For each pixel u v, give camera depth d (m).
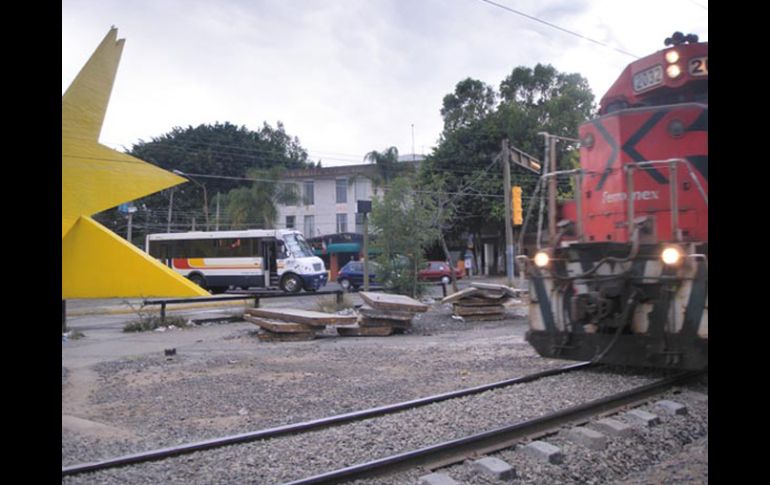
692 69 8.05
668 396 7.14
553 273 8.31
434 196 29.44
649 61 8.48
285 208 49.22
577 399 6.97
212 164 51.69
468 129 40.56
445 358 10.52
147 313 20.28
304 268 30.47
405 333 14.88
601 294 7.60
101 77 8.98
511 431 5.63
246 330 16.30
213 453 5.49
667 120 7.93
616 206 8.18
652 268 7.36
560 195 20.92
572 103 38.19
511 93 42.47
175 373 9.91
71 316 22.81
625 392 6.93
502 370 9.20
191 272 32.06
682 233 7.72
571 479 4.89
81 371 10.28
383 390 8.07
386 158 37.78
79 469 5.04
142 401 7.94
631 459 5.34
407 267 22.38
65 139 8.59
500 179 39.00
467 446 5.34
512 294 17.39
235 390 8.43
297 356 11.36
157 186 9.42
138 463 5.28
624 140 8.18
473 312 17.00
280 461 5.23
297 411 7.16
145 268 8.92
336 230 48.50
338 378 9.06
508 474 4.84
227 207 40.75
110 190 9.00
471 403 6.88
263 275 30.92
